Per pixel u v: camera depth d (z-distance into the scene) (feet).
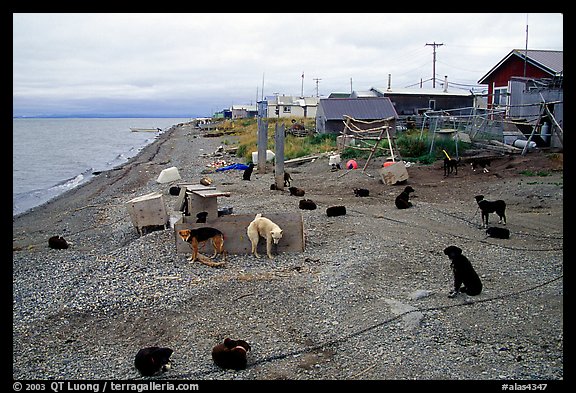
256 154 98.63
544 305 26.55
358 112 134.41
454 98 161.99
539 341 22.79
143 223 46.06
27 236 53.42
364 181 71.10
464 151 84.69
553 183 57.98
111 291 31.01
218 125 297.74
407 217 48.32
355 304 27.78
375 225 45.27
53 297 30.55
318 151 106.22
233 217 41.45
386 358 21.97
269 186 72.02
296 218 38.99
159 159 147.13
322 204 56.54
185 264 35.73
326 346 23.41
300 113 269.64
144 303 29.09
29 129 563.89
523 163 70.28
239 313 27.35
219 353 21.57
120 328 26.27
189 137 242.58
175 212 52.65
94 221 60.39
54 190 102.94
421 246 38.32
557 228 42.50
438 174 71.97
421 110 154.61
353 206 54.95
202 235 36.01
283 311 27.45
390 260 34.76
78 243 47.88
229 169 94.53
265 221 37.01
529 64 110.52
